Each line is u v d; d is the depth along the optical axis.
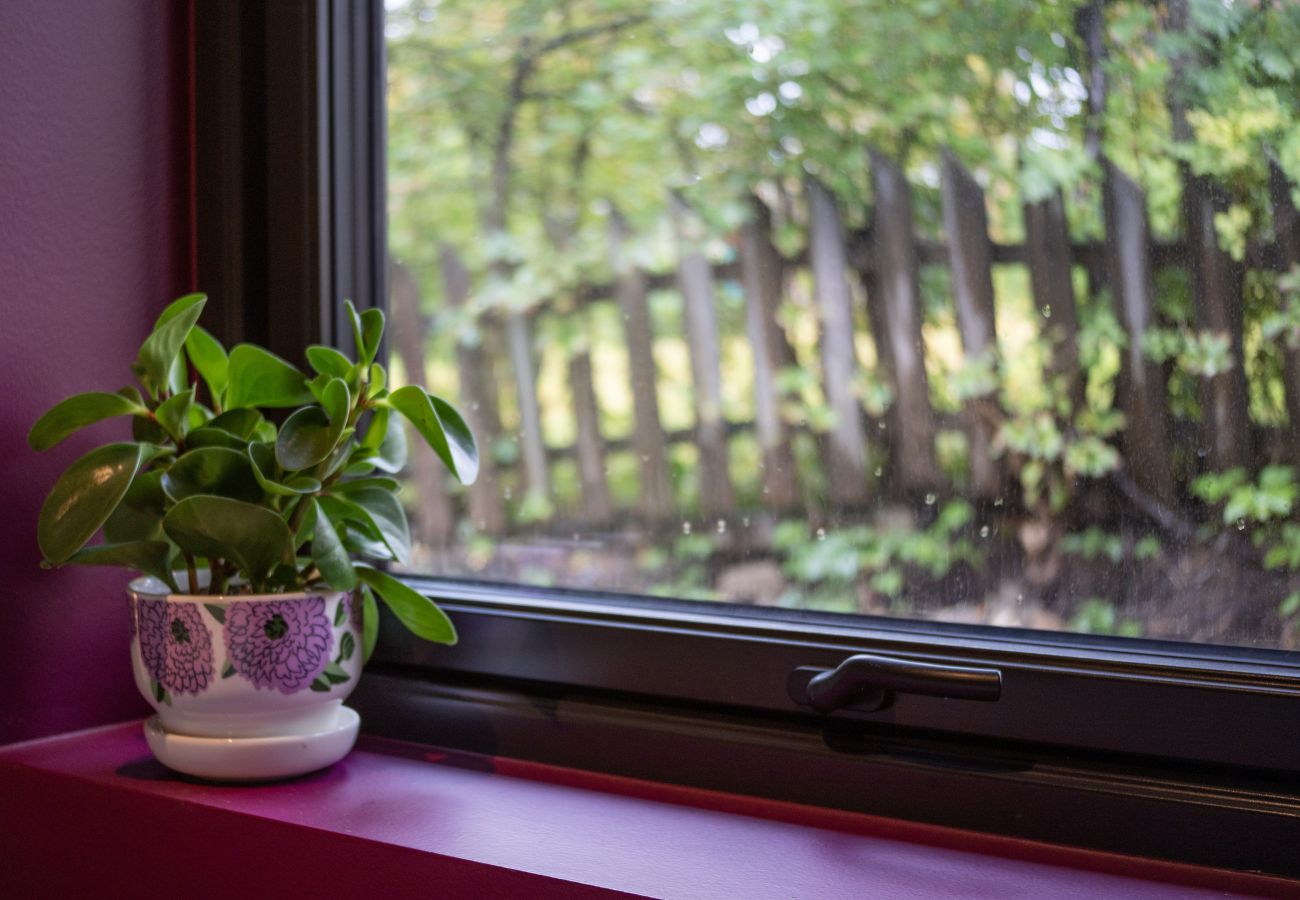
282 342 0.77
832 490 1.77
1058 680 0.57
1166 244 0.72
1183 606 0.71
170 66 0.75
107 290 0.71
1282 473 0.66
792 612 0.68
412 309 2.72
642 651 0.67
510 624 0.71
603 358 2.48
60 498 0.54
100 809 0.60
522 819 0.56
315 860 0.53
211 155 0.76
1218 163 0.69
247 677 0.57
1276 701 0.53
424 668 0.75
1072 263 0.87
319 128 0.76
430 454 2.09
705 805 0.60
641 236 2.44
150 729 0.61
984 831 0.56
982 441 1.07
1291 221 0.66
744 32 2.13
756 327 2.13
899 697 0.60
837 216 1.81
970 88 1.18
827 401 1.83
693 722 0.64
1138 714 0.55
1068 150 0.86
